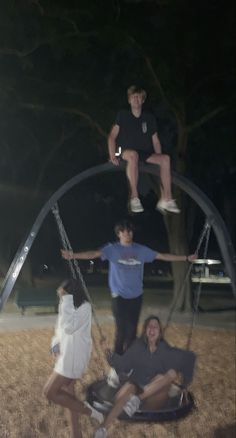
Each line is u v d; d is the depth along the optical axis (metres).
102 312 19.31
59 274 42.88
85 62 20.45
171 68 19.11
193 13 18.53
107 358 6.88
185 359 6.78
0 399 8.97
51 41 17.61
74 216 52.19
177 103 19.61
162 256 7.01
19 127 27.11
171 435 7.66
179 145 20.09
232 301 24.11
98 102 20.50
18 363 11.64
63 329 6.13
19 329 16.20
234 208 42.22
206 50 19.31
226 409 8.78
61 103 20.45
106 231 53.88
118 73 20.52
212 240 50.91
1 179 29.66
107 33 17.70
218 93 19.81
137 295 6.95
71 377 6.12
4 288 6.78
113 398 6.62
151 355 6.79
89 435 7.54
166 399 6.64
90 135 23.38
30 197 28.61
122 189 36.03
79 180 6.84
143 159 6.82
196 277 37.72
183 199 20.44
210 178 27.97
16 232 28.91
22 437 7.37
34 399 8.99
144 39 18.19
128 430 7.77
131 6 17.81
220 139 21.78
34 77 20.17
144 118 6.78
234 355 12.73
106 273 45.06
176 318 18.34
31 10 17.27
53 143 26.94
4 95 19.86
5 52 17.48
